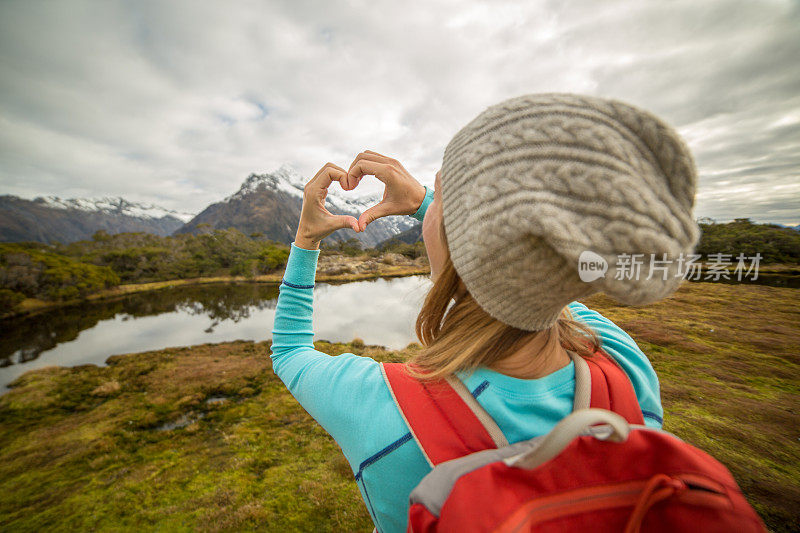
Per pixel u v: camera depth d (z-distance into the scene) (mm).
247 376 13164
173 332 24969
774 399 6965
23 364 18688
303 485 6059
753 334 11812
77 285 42656
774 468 4680
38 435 9711
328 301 31828
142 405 11273
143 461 7766
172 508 5973
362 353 14547
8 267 38719
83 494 6750
